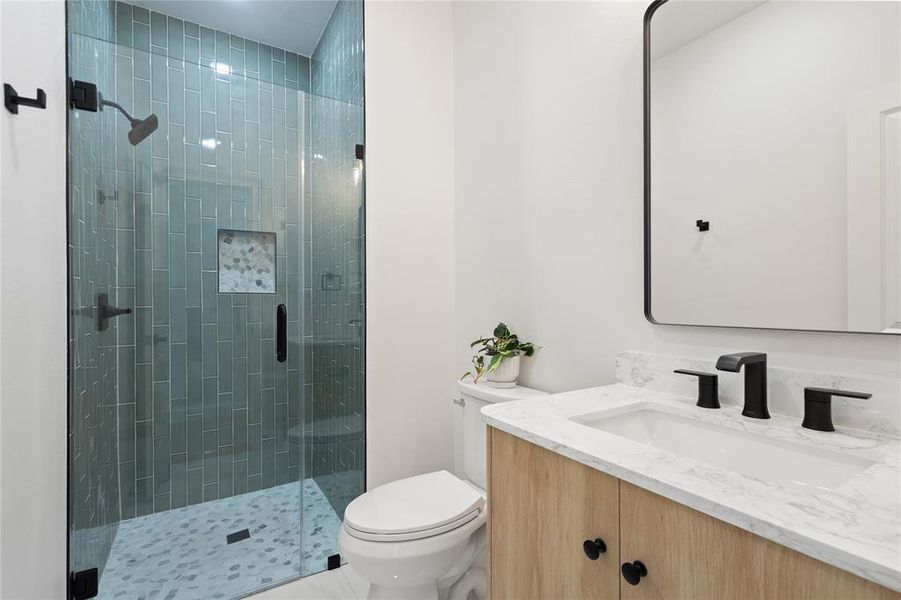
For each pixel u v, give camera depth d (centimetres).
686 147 109
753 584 52
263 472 187
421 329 200
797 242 89
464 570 138
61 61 128
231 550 175
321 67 246
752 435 84
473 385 168
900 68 76
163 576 161
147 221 170
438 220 205
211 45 235
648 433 106
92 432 151
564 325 147
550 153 153
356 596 154
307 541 184
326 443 200
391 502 136
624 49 126
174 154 174
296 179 194
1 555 91
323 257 199
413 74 200
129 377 169
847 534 46
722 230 101
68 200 132
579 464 76
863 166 80
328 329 199
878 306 78
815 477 74
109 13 195
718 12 103
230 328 183
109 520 164
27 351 105
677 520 60
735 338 100
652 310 117
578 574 76
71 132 135
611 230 130
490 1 184
